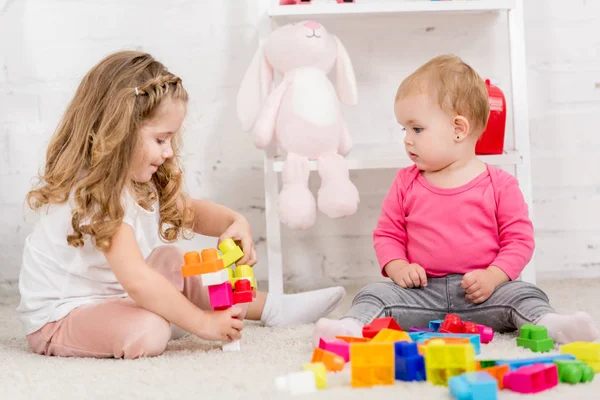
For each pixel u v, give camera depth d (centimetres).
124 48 197
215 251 122
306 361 116
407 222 148
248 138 199
